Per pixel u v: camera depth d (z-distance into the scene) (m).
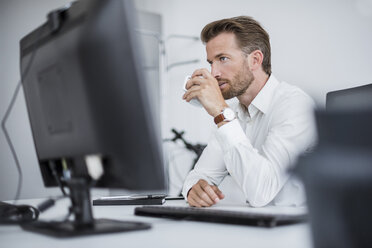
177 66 4.32
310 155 0.40
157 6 4.58
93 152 0.72
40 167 0.97
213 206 1.23
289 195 1.37
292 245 0.60
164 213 0.94
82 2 0.74
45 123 0.85
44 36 0.84
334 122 0.38
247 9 3.50
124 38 0.67
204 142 3.97
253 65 1.64
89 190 0.79
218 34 1.64
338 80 2.72
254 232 0.72
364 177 0.36
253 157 1.22
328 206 0.39
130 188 0.71
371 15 2.51
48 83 0.81
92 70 0.70
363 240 0.37
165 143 4.05
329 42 2.78
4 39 3.69
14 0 3.77
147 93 0.67
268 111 1.58
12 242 0.68
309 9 2.93
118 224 0.78
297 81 3.01
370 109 0.36
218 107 1.31
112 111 0.68
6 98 3.60
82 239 0.68
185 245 0.62
